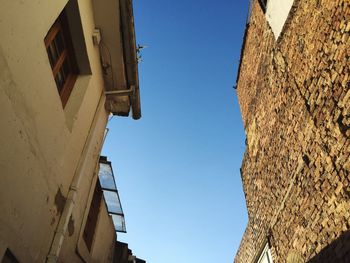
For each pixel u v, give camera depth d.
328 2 4.29
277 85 6.00
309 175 4.75
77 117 5.05
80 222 5.41
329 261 4.14
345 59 3.88
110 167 7.73
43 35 3.81
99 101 6.39
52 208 4.22
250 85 7.74
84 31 5.16
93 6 5.71
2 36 2.95
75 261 5.40
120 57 6.30
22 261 3.45
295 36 5.27
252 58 7.57
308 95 4.80
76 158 5.14
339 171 3.97
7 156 3.06
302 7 5.04
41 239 3.95
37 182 3.74
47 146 4.00
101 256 8.02
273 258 6.18
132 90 6.91
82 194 5.45
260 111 7.02
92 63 5.71
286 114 5.59
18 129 3.27
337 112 4.04
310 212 4.70
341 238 3.87
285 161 5.63
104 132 6.80
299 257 5.05
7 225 3.08
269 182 6.46
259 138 7.05
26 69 3.43
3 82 2.98
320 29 4.48
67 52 5.20
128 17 5.85
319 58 4.50
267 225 6.58
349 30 3.81
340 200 3.94
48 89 3.99
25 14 3.37
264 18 6.65
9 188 3.11
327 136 4.26
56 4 4.09
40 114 3.78
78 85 5.43
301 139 5.01
